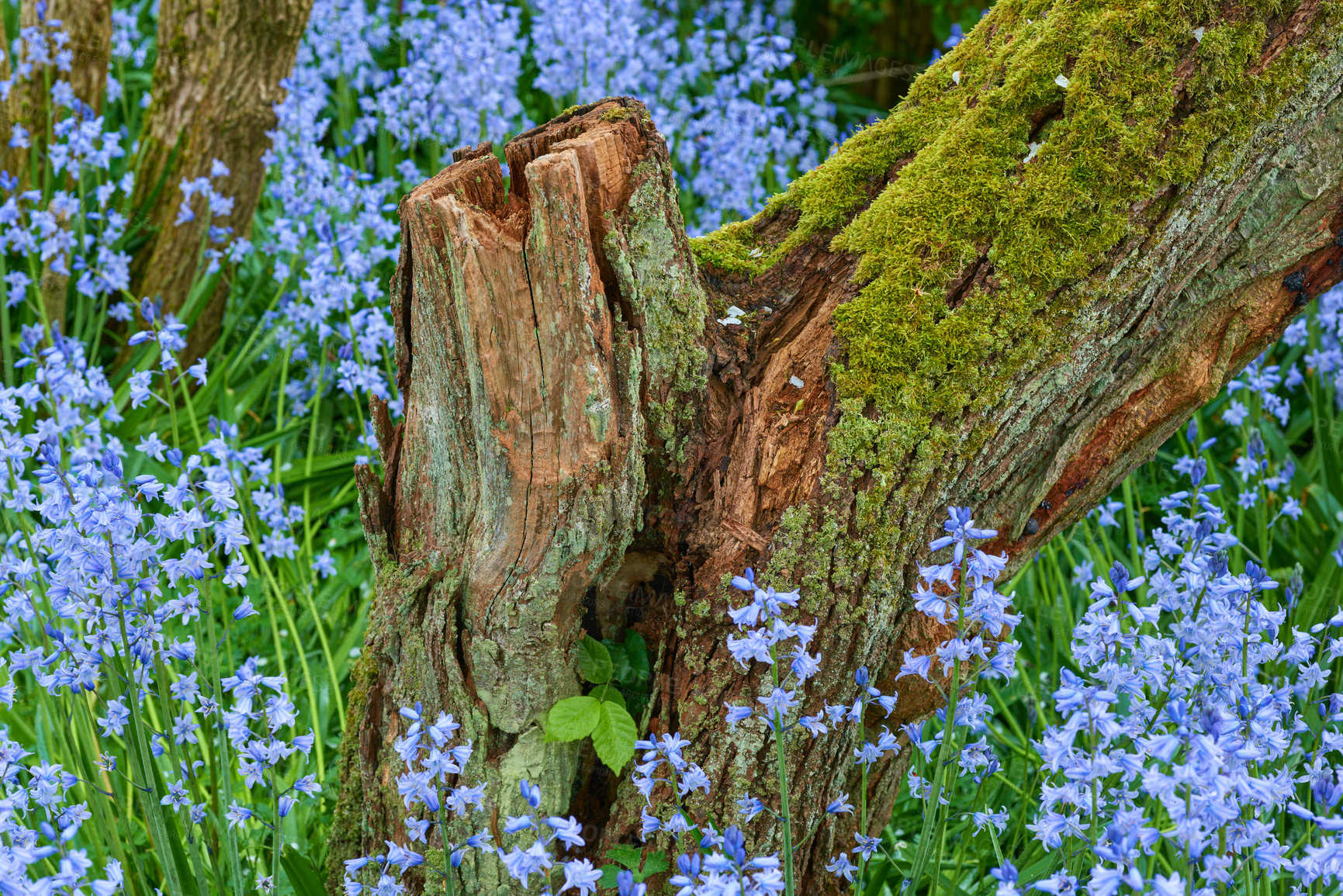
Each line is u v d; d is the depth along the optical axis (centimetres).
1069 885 167
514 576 204
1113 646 203
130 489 237
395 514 226
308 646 365
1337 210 210
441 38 526
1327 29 199
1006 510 224
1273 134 202
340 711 323
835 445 207
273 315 482
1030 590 360
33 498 253
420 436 216
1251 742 182
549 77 535
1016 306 207
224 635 283
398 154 605
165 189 488
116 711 220
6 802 201
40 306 432
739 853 162
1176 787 161
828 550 205
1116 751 184
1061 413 216
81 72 506
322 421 461
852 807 226
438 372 206
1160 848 271
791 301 229
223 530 214
